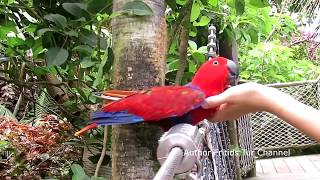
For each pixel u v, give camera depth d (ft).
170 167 2.21
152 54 4.83
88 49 6.18
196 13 7.84
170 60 8.84
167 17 7.92
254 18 10.47
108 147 7.92
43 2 6.99
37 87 9.63
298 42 24.99
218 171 7.45
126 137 4.73
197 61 9.00
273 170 14.80
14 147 7.84
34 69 8.32
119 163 4.78
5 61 8.57
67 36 6.30
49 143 8.23
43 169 8.19
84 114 8.61
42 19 6.57
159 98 3.51
